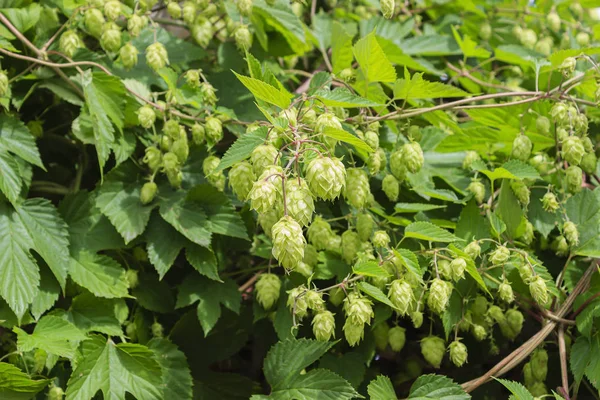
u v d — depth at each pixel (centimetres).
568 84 109
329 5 143
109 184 112
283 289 112
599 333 107
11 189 106
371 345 111
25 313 105
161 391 107
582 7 143
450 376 119
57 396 103
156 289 114
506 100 129
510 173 109
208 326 110
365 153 108
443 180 121
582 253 110
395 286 101
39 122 117
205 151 117
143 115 110
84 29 117
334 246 110
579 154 107
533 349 108
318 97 98
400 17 141
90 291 107
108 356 106
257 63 103
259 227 118
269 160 93
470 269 103
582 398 114
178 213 111
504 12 143
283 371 106
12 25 112
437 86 105
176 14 119
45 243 107
